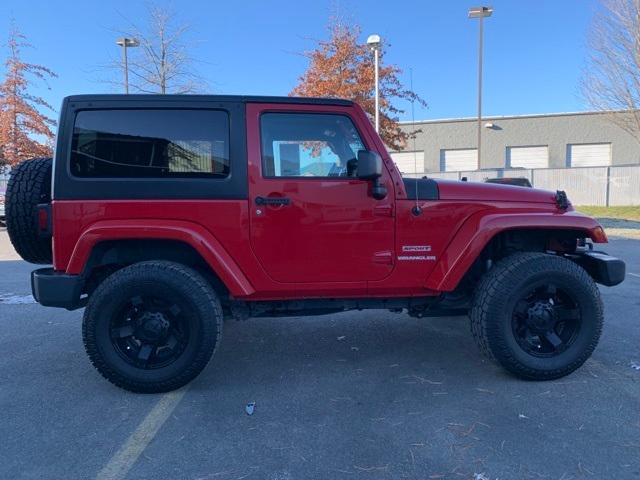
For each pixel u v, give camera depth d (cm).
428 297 425
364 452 302
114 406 367
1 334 544
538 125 3494
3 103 2080
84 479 279
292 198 383
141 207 373
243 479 278
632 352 463
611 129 3359
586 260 436
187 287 373
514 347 392
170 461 296
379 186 386
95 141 376
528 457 294
